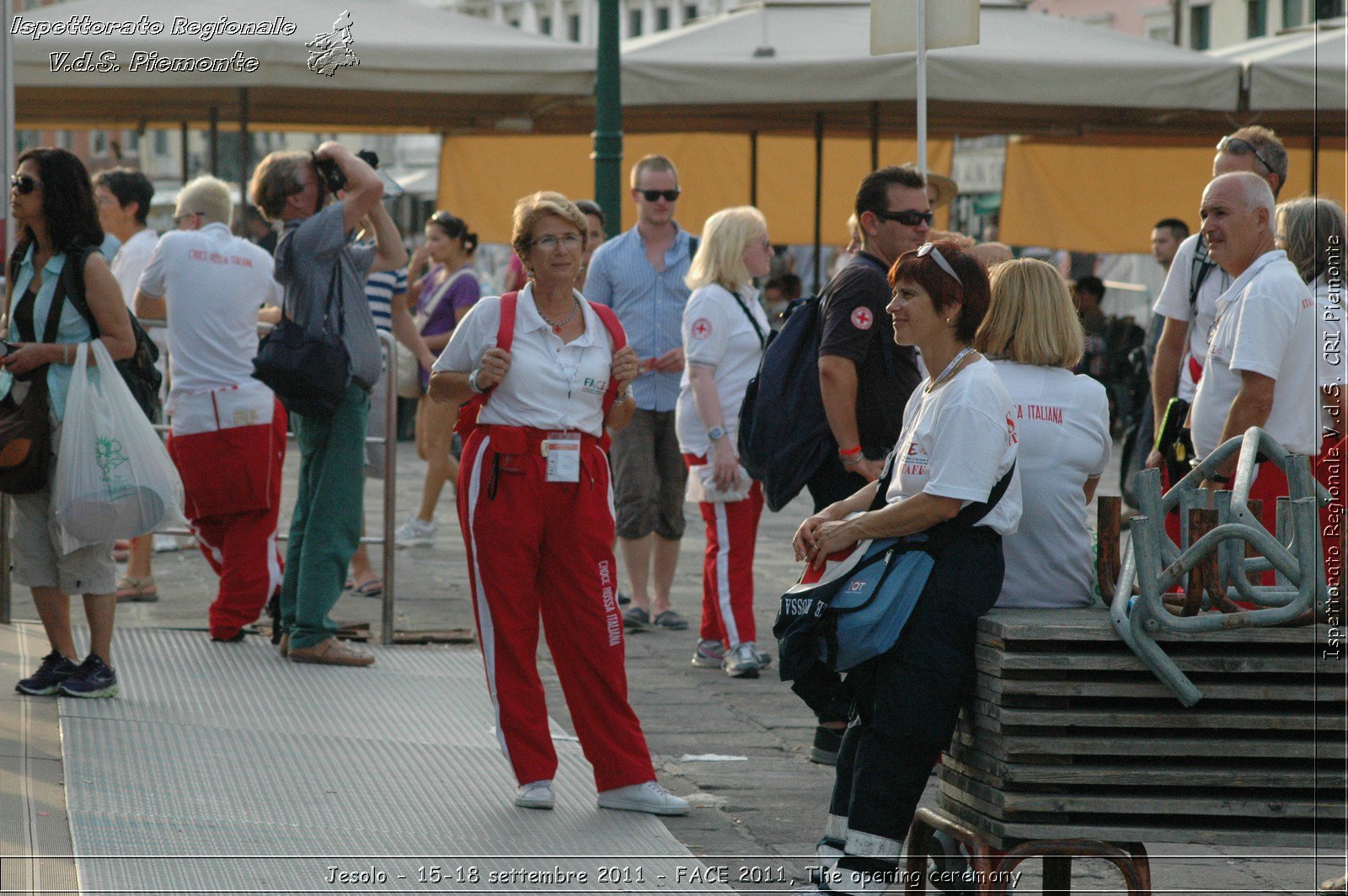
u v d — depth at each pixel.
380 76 23.59
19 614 15.13
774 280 34.47
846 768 8.20
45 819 8.66
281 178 12.84
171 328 13.57
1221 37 56.84
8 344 10.93
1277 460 7.27
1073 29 26.14
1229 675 6.96
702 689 13.11
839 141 34.16
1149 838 6.95
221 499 13.63
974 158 62.25
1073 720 6.93
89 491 10.97
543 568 9.65
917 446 7.66
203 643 13.91
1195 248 11.79
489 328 9.53
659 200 15.41
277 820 9.03
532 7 84.12
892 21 12.63
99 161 58.72
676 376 15.40
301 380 12.49
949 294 7.58
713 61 23.77
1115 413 31.72
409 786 9.91
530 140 32.62
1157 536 6.91
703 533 22.36
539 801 9.51
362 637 14.66
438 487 20.53
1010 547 8.14
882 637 7.46
